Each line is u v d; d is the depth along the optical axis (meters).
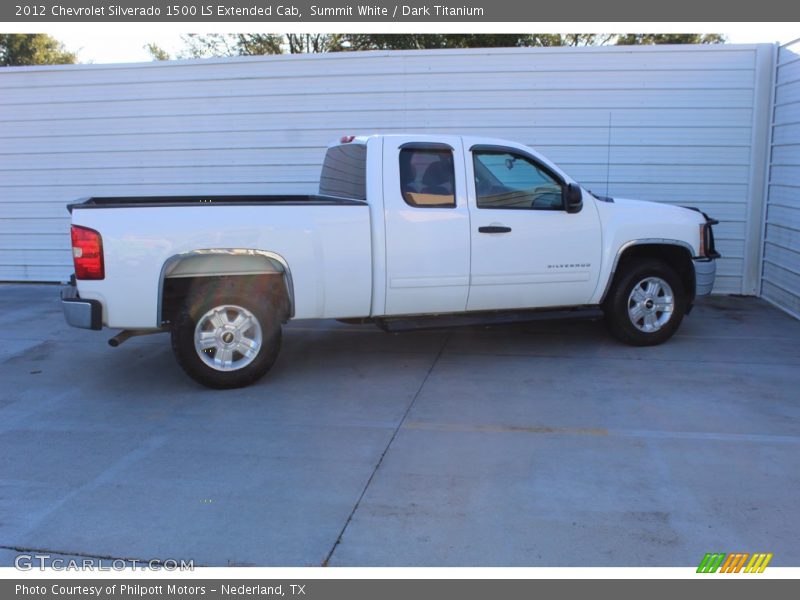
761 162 9.11
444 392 5.66
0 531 3.57
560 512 3.69
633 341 6.82
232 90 9.84
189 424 5.04
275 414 5.21
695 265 6.78
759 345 6.94
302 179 9.90
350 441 4.68
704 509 3.71
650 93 9.12
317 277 5.68
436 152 5.98
